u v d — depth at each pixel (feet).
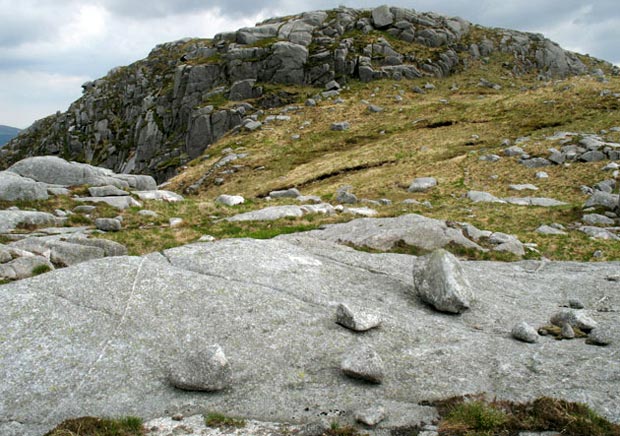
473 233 87.92
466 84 366.63
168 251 57.11
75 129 560.61
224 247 58.54
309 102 338.54
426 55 404.98
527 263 71.77
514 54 435.53
